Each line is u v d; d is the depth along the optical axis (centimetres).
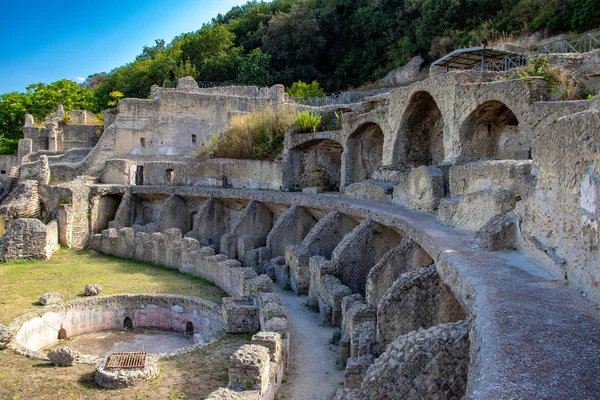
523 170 1439
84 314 2139
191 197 3612
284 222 2791
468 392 581
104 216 3753
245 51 6988
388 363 864
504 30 4362
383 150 3002
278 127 3953
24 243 2964
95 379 1326
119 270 2777
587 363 581
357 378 1208
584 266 873
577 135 932
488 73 2339
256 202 3158
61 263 2919
